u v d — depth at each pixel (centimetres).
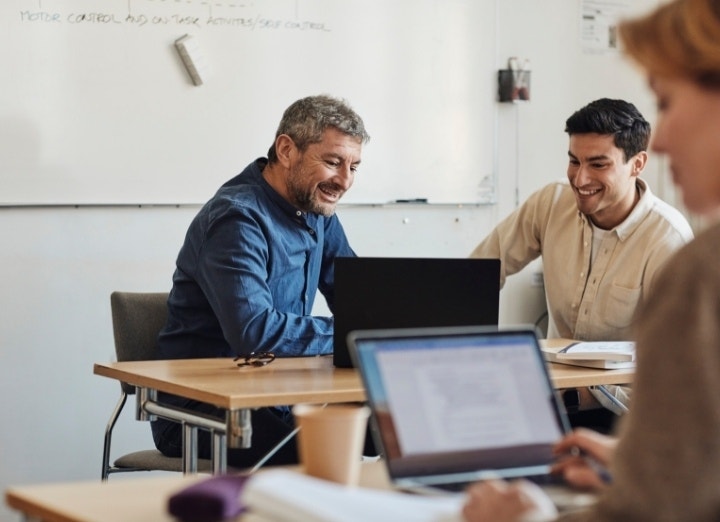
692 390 97
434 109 409
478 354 139
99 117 343
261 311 259
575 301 312
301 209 283
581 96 446
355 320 241
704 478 96
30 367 338
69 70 338
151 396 235
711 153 103
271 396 202
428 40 407
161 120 353
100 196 344
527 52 432
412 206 407
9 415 337
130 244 352
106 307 349
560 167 442
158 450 281
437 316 242
